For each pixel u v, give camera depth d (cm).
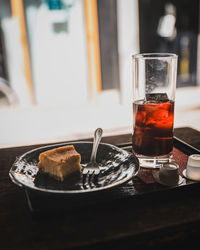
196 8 227
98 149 54
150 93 50
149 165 51
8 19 198
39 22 202
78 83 221
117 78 217
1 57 206
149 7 224
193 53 238
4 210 43
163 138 50
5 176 51
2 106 214
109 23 216
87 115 190
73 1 203
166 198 44
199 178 47
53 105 215
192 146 61
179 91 235
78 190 44
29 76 212
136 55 51
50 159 47
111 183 45
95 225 39
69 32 208
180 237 39
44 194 41
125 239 37
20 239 37
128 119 179
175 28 231
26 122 181
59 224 40
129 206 43
